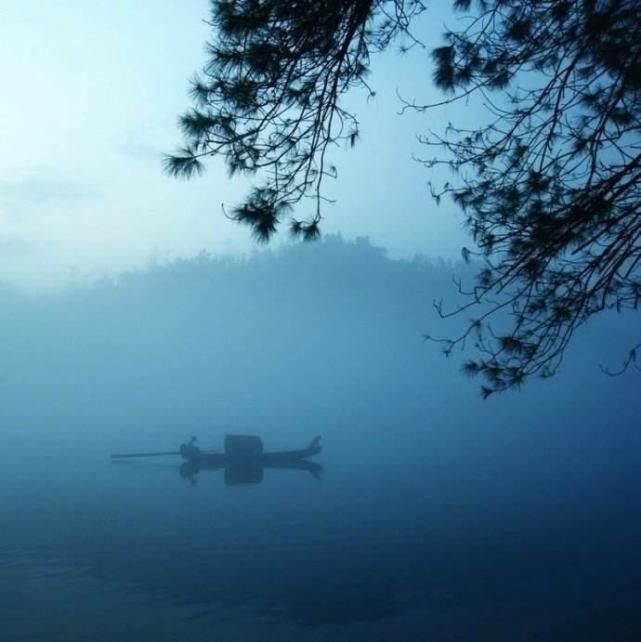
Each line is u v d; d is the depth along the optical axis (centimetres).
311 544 1934
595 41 562
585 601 1460
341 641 1225
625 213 557
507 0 592
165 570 1662
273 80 554
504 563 1753
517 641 1232
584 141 582
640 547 1920
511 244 598
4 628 1284
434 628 1309
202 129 536
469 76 600
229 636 1264
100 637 1245
